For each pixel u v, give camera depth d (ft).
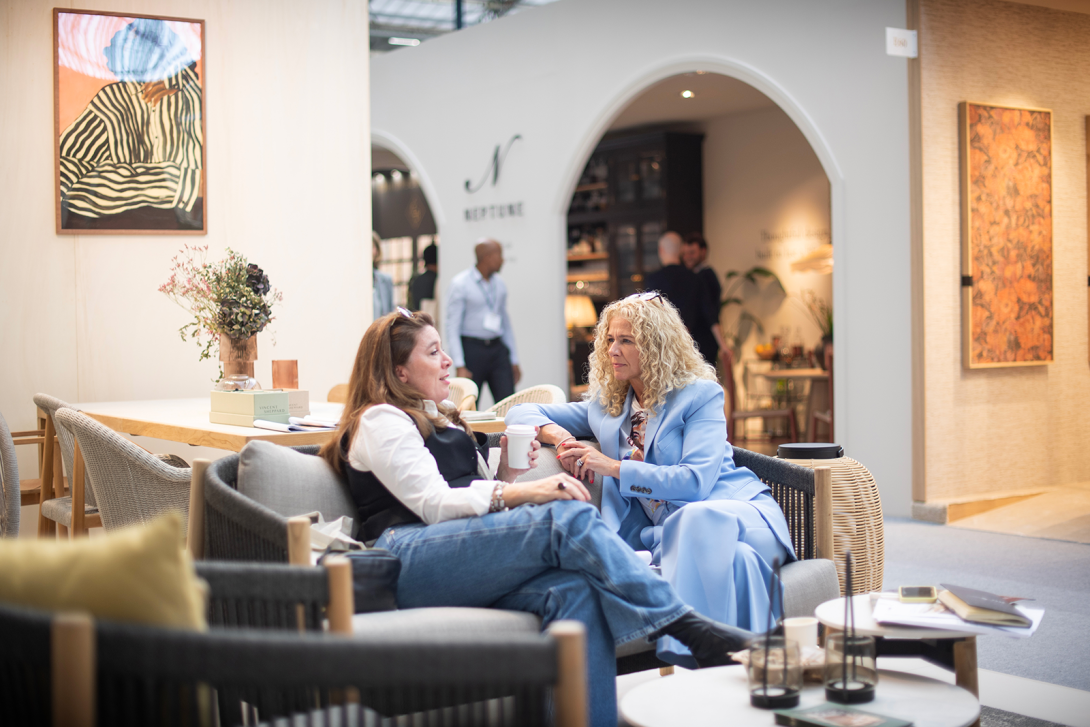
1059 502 18.06
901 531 16.49
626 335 9.14
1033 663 9.72
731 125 33.14
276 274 15.71
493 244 22.75
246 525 5.79
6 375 13.96
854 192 18.67
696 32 22.08
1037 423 19.04
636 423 9.34
